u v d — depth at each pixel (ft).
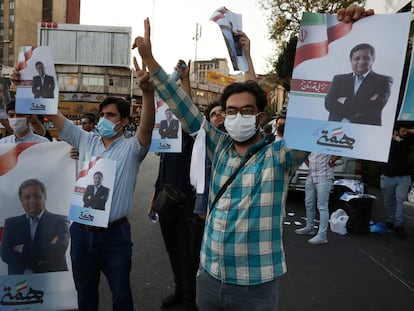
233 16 7.82
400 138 18.69
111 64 143.74
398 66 5.30
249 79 7.54
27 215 9.21
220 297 5.87
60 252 9.28
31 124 11.62
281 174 5.85
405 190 18.63
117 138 8.71
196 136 6.97
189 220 10.05
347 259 15.20
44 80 8.71
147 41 6.49
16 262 9.16
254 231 5.65
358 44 5.48
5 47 258.37
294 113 5.74
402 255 15.83
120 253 8.09
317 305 11.06
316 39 5.69
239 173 5.90
